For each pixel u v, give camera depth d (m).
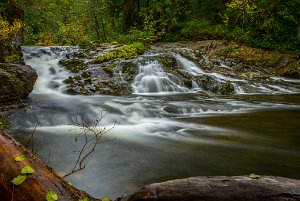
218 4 21.81
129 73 11.95
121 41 19.92
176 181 2.21
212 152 5.51
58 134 6.50
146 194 2.23
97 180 4.25
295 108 9.39
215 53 16.72
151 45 19.55
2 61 10.19
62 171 4.53
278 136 6.52
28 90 9.23
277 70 15.48
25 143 5.87
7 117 7.31
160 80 11.76
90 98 9.59
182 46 18.17
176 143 6.05
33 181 2.33
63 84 10.84
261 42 17.47
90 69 11.85
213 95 11.38
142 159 5.10
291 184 1.98
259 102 10.20
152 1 21.55
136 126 7.34
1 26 11.66
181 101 9.84
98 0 22.73
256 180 2.04
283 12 17.12
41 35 20.09
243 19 18.72
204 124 7.52
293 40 17.50
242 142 6.11
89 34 23.97
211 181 2.12
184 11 21.38
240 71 15.04
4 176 2.35
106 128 7.13
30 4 17.81
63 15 26.52
